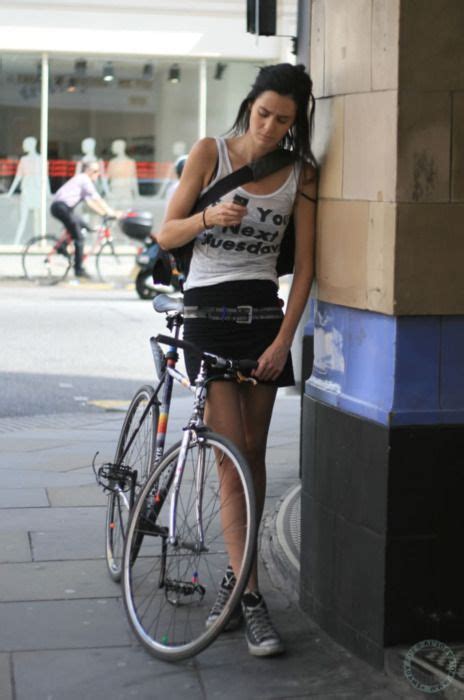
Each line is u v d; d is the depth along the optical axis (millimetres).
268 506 15188
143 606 11039
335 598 10445
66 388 25281
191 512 10289
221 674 9875
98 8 52312
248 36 53469
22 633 10719
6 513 14758
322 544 10711
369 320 9789
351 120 9953
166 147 53625
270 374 10656
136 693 9508
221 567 11977
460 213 9266
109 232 48344
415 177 9188
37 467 17438
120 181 53250
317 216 10734
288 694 9477
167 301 11633
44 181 52750
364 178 9719
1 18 51750
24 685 9617
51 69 52469
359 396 9992
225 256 10633
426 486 9445
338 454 10266
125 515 12109
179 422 20609
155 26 52781
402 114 9133
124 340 32250
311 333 15812
